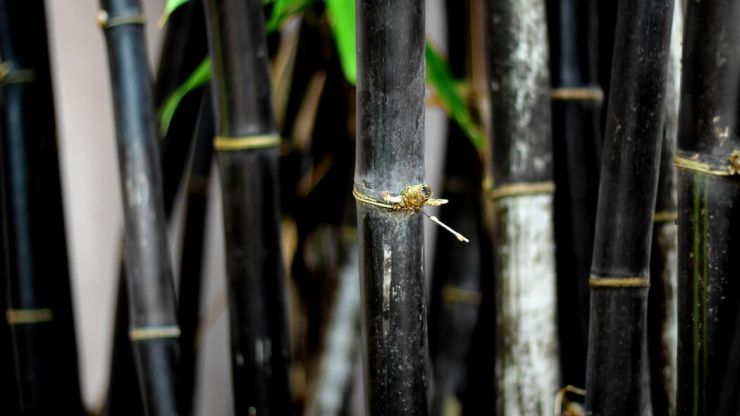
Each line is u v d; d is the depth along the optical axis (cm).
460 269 130
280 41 124
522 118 104
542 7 105
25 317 113
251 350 105
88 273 153
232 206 104
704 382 95
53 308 114
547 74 105
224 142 103
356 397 145
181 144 120
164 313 106
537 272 105
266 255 104
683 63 94
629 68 94
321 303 130
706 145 93
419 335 94
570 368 107
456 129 127
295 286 129
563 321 107
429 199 92
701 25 93
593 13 106
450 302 130
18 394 117
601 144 107
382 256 93
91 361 154
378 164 92
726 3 92
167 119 112
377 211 92
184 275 124
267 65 103
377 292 93
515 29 104
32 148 113
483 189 122
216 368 155
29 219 113
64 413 114
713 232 93
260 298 104
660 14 94
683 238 95
